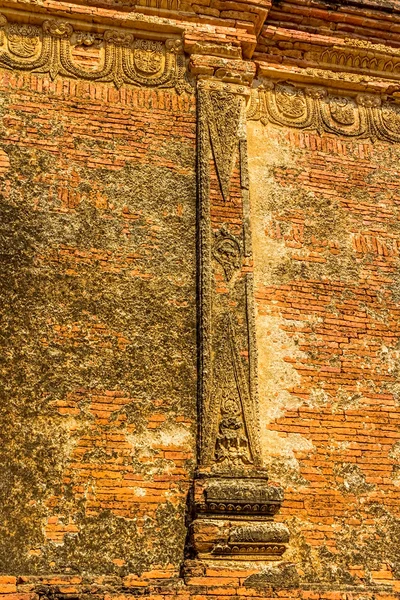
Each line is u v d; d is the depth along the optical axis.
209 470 6.52
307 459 7.02
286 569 6.28
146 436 6.64
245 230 7.51
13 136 7.36
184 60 8.13
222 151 7.76
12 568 6.00
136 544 6.30
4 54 7.68
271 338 7.36
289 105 8.46
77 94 7.70
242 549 6.29
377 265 8.02
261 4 8.30
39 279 6.91
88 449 6.50
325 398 7.29
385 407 7.43
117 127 7.68
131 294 7.07
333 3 8.62
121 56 7.98
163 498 6.49
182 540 6.40
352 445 7.18
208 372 6.86
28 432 6.42
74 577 6.00
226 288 7.23
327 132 8.47
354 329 7.66
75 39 7.95
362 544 6.84
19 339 6.68
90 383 6.70
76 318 6.87
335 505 6.92
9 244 6.95
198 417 6.77
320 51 8.63
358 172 8.38
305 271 7.75
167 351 6.96
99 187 7.39
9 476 6.26
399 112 8.84
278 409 7.12
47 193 7.24
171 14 8.16
